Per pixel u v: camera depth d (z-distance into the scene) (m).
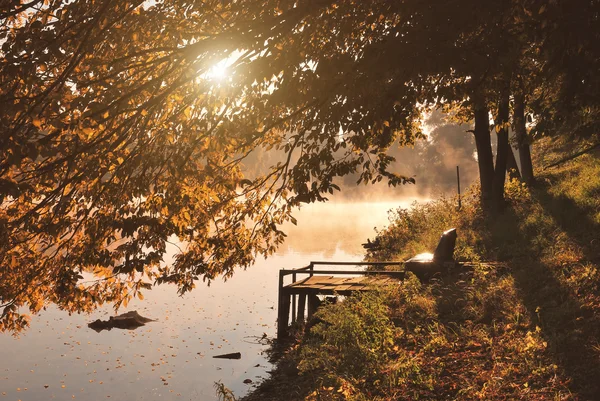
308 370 10.86
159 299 21.02
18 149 5.44
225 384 12.02
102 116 6.18
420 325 11.59
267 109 6.76
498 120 13.43
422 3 6.35
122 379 12.61
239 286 23.45
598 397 6.80
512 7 6.44
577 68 6.80
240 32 6.25
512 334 9.84
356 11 6.90
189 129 7.09
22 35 5.58
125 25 6.64
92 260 7.16
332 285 16.09
